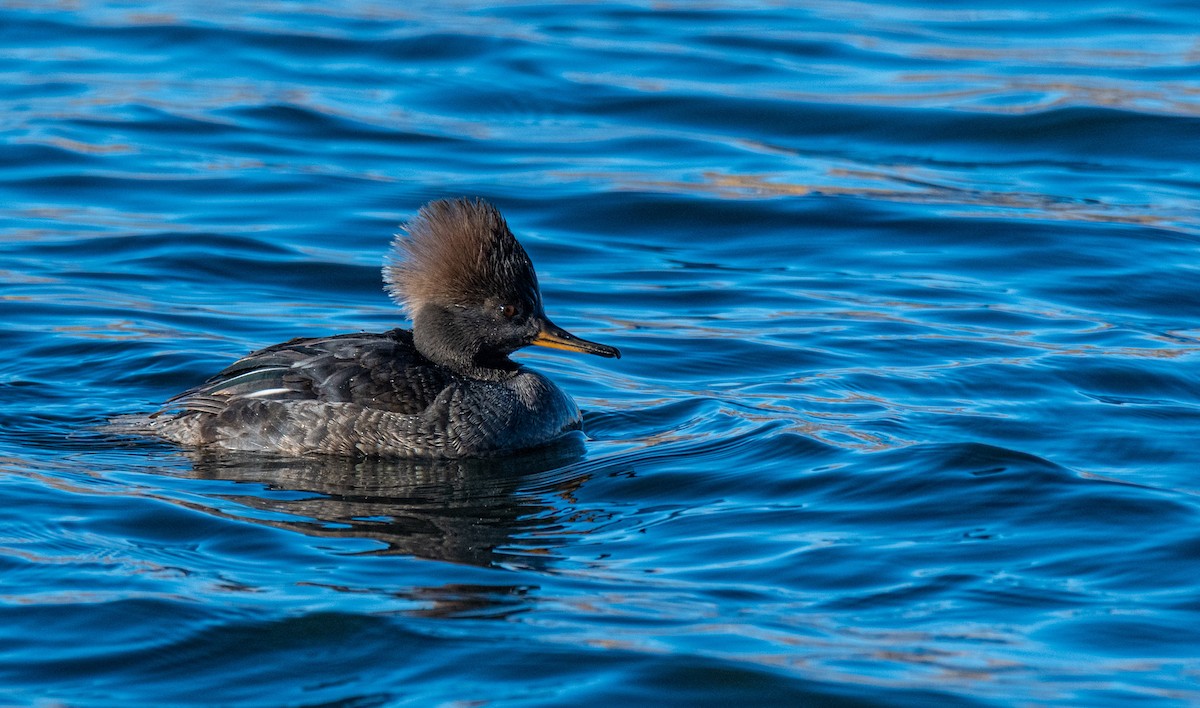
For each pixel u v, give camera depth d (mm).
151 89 24328
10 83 24328
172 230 18750
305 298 17047
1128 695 8164
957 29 28484
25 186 20141
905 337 15625
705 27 28484
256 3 29641
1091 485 11289
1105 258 18156
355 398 12578
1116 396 13789
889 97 24219
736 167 21734
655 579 9766
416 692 8273
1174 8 29547
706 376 14750
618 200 20188
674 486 11688
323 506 11250
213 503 11195
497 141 22625
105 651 8656
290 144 22234
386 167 21406
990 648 8734
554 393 13367
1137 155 22156
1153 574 9727
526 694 8242
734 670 8438
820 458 12047
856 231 19375
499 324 13180
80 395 13805
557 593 9516
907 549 10188
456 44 26703
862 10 30047
